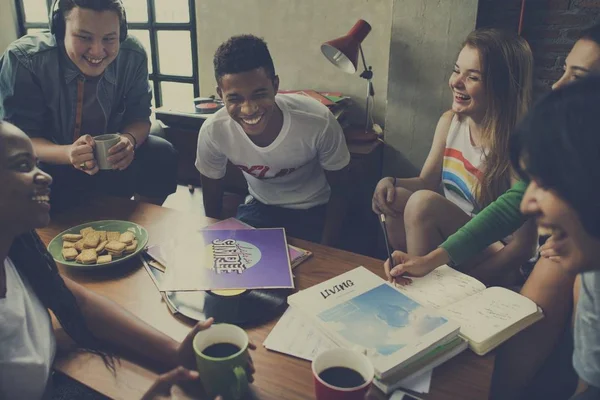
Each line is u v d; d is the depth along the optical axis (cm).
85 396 91
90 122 208
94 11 171
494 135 154
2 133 78
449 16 221
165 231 145
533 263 172
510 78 150
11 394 83
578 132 55
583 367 87
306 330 100
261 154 175
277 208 196
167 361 93
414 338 92
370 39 268
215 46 317
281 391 86
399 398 82
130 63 213
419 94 239
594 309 83
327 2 272
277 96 176
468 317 102
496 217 126
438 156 178
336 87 286
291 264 125
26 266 94
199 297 112
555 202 61
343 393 74
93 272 124
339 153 180
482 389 86
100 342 99
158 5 329
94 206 164
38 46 189
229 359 78
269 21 292
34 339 87
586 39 128
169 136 294
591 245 62
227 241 133
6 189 77
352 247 242
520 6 224
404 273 120
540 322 110
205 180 188
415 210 152
